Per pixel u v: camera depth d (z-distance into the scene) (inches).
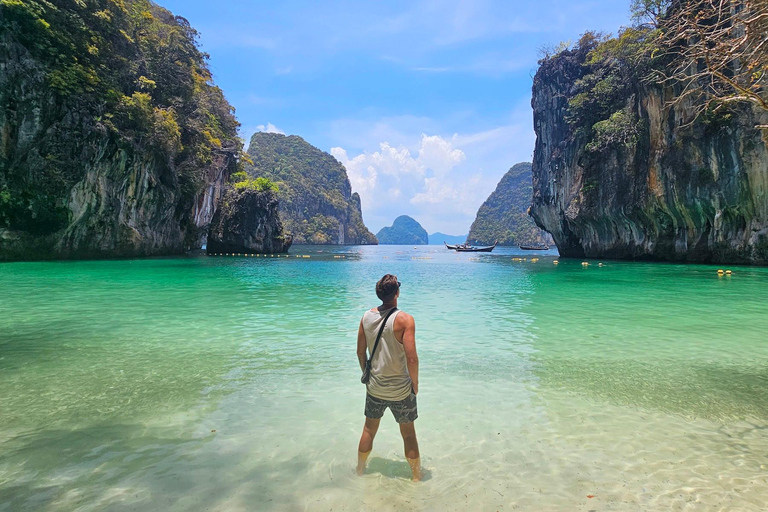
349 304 453.7
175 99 1501.0
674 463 130.2
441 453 136.6
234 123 2325.3
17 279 659.4
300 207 6250.0
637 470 126.3
